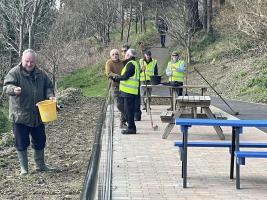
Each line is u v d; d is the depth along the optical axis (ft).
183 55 195.83
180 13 197.98
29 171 49.83
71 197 41.06
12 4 166.20
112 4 274.36
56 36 203.82
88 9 271.49
